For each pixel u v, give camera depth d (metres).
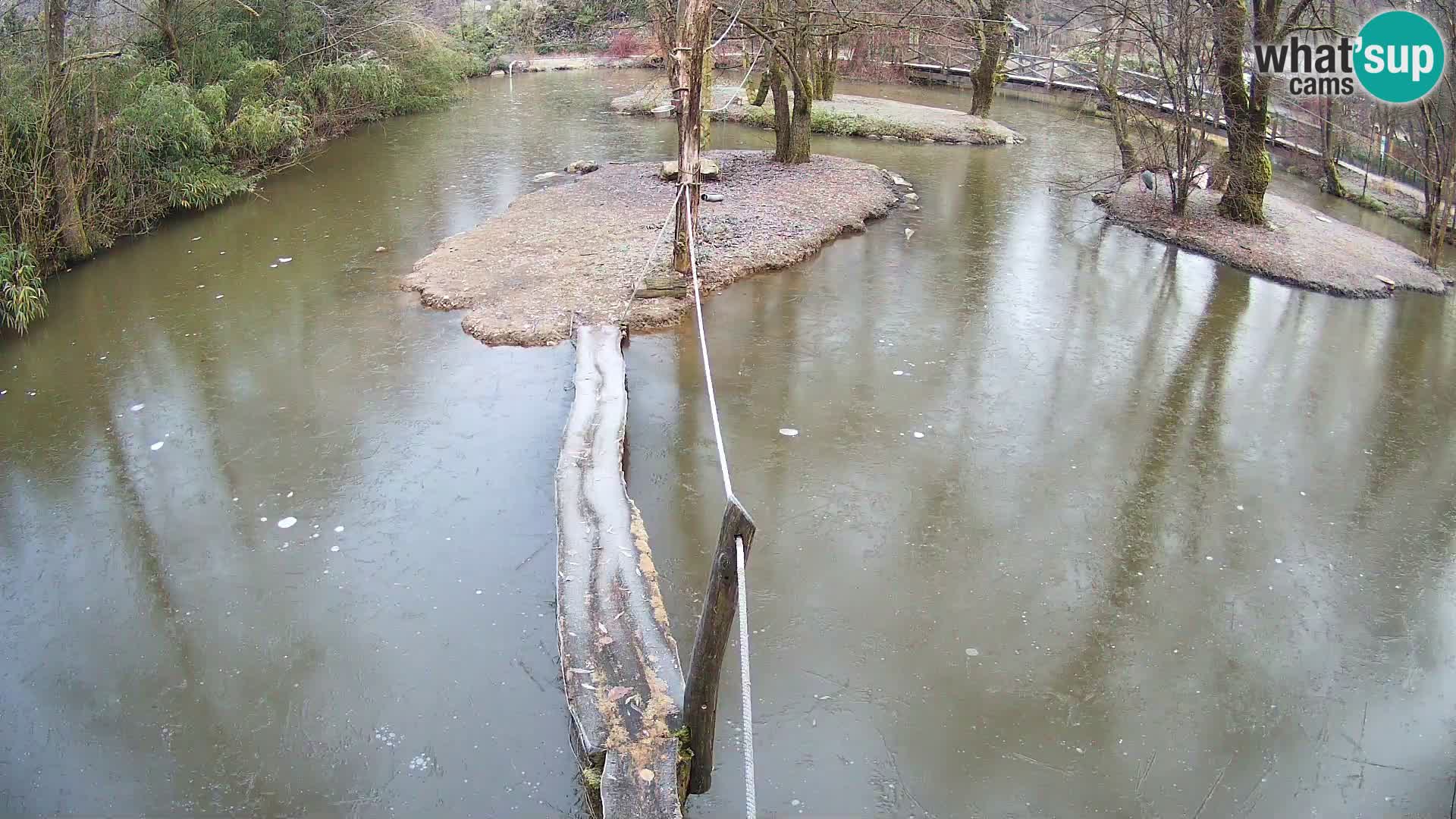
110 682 5.14
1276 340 10.23
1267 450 7.82
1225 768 4.72
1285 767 4.74
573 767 4.61
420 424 7.78
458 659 5.29
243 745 4.74
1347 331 10.59
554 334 9.30
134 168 13.10
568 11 34.38
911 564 6.21
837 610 5.76
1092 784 4.61
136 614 5.65
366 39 22.00
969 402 8.44
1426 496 7.23
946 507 6.82
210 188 14.34
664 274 10.49
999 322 10.36
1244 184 13.95
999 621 5.71
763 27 15.91
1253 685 5.27
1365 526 6.80
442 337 9.45
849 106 23.48
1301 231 13.89
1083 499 7.00
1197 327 10.51
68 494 6.87
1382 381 9.27
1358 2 16.22
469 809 4.39
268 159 17.09
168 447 7.48
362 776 4.56
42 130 10.91
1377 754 4.84
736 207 13.96
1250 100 13.71
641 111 23.14
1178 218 14.24
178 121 13.56
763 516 6.66
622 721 4.36
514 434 7.63
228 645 5.40
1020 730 4.91
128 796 4.48
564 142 19.62
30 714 4.95
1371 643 5.63
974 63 28.12
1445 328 10.81
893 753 4.75
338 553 6.18
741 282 11.31
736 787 4.52
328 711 4.94
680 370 8.84
